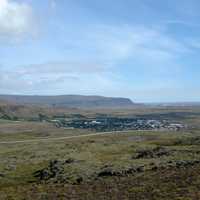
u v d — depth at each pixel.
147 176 49.97
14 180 70.19
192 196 34.69
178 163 56.75
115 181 49.97
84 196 42.19
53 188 50.47
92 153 88.88
